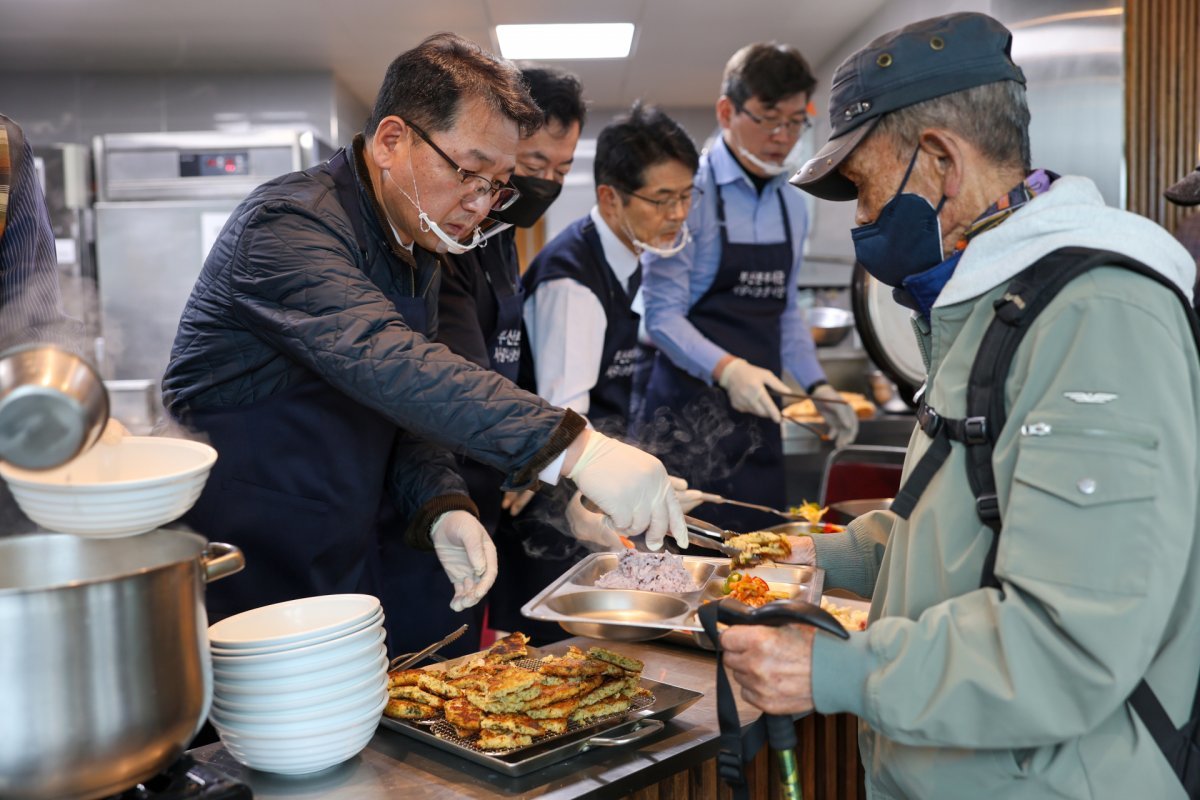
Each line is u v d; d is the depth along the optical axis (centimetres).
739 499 309
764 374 288
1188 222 199
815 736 161
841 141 123
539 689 132
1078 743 105
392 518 218
